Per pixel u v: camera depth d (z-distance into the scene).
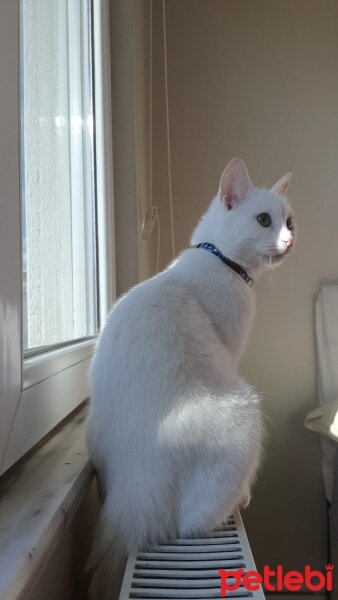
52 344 0.84
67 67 1.00
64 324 0.94
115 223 1.25
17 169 0.54
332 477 1.53
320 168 1.64
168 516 0.62
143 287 0.79
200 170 1.65
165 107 1.66
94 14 1.14
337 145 1.64
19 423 0.56
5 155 0.50
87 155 1.14
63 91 0.96
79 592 0.70
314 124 1.64
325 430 1.42
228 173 0.95
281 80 1.64
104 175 1.15
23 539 0.43
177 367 0.65
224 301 0.85
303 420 1.64
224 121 1.65
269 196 0.96
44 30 0.82
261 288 1.65
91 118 1.15
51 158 0.87
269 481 1.64
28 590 0.41
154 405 0.63
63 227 0.95
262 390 1.65
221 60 1.65
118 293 1.25
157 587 0.52
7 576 0.37
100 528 0.64
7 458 0.52
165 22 1.65
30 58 0.73
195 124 1.65
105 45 1.17
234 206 0.95
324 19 1.63
